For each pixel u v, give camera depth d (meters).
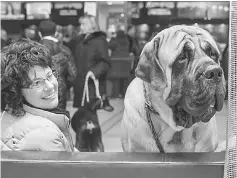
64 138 1.67
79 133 3.53
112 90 5.49
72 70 3.79
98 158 1.37
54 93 1.71
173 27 1.65
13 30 6.51
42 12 6.42
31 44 1.67
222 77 1.54
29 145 1.57
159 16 5.96
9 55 1.64
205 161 1.33
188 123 1.67
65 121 1.73
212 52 1.60
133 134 1.84
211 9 6.38
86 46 4.06
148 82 1.65
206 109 1.56
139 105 1.81
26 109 1.68
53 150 1.57
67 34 6.06
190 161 1.33
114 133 4.51
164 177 1.32
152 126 1.78
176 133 1.78
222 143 1.92
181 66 1.56
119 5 6.00
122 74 5.40
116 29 5.88
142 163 1.32
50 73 1.67
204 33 1.62
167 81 1.57
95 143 3.56
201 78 1.50
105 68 4.08
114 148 4.00
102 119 4.92
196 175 1.31
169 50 1.57
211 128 1.83
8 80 1.61
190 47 1.55
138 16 6.02
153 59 1.63
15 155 1.41
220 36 6.44
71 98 5.34
